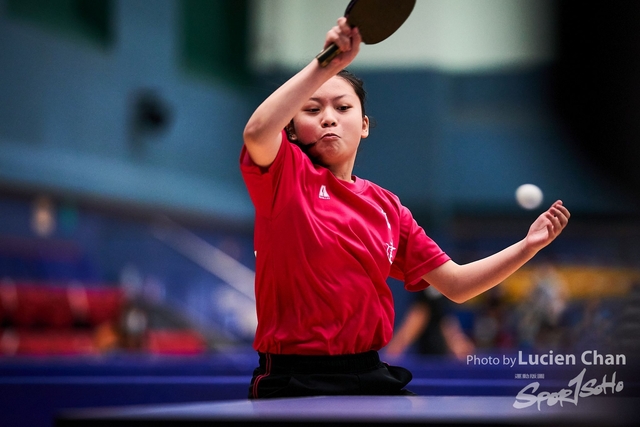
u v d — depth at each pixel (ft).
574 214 61.77
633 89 61.36
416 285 9.11
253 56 61.57
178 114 54.60
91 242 46.03
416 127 59.36
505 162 62.28
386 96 59.82
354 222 7.97
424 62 59.62
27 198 42.73
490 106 62.80
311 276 7.72
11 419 13.48
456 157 62.54
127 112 50.01
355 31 7.11
